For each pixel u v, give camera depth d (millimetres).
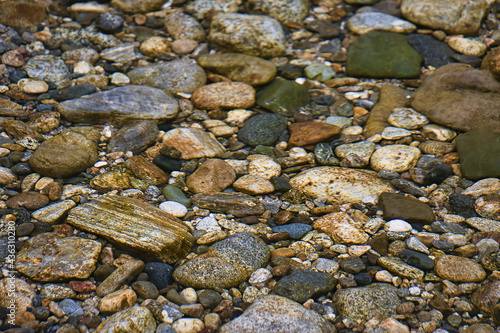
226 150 2416
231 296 2217
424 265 2242
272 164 2375
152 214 2281
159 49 2574
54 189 2316
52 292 2207
